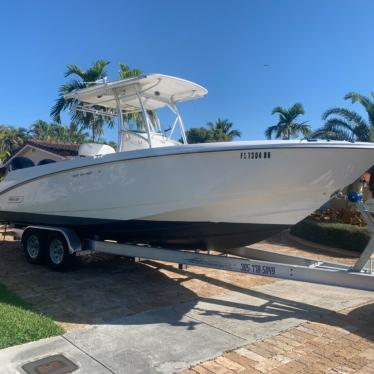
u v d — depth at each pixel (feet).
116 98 24.98
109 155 23.20
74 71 60.49
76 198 25.12
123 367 13.39
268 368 13.52
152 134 24.06
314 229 37.78
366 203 18.56
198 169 20.49
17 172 28.91
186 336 16.06
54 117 60.44
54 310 18.54
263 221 20.44
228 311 19.13
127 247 23.91
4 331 15.34
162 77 22.70
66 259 24.86
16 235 29.25
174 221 21.90
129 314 18.39
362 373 13.30
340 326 17.37
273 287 23.16
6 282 22.82
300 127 115.34
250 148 19.33
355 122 57.11
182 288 22.68
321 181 19.02
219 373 13.12
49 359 13.76
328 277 18.12
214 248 23.52
